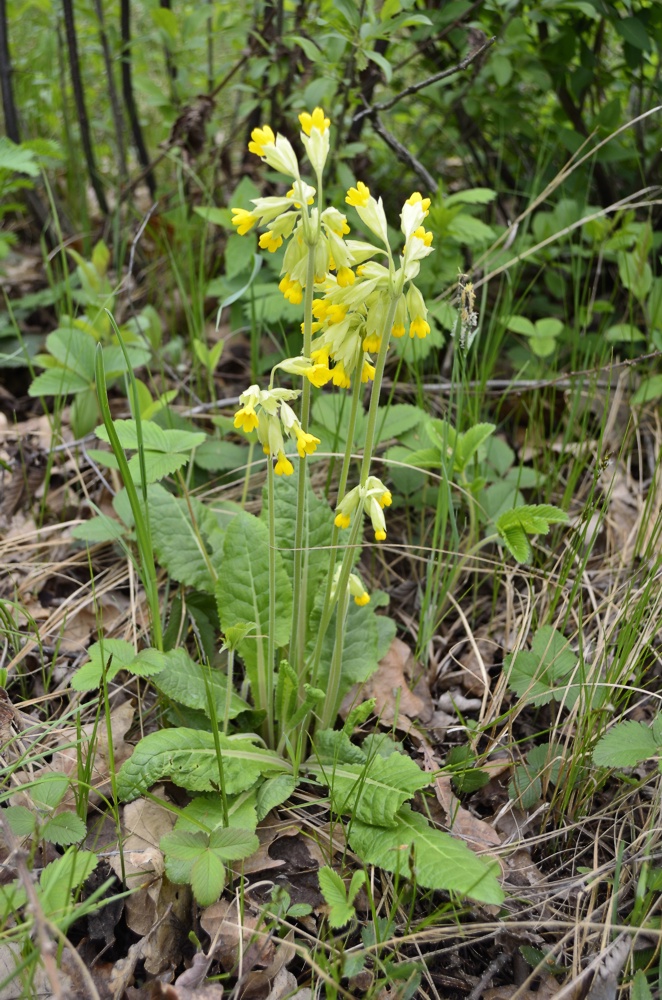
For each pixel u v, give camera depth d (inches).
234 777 17.8
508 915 16.8
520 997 16.0
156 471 20.6
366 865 17.8
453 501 25.3
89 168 36.1
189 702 19.0
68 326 28.0
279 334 32.0
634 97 36.5
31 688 21.4
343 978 16.0
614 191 33.5
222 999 15.6
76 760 19.1
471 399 27.8
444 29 27.8
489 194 26.5
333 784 17.5
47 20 38.0
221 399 30.7
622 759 17.4
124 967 15.9
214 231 35.6
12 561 24.6
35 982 15.3
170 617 22.6
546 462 27.1
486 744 20.7
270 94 30.7
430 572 21.8
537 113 34.4
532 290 32.9
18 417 31.0
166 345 32.6
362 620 21.4
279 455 16.5
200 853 16.2
